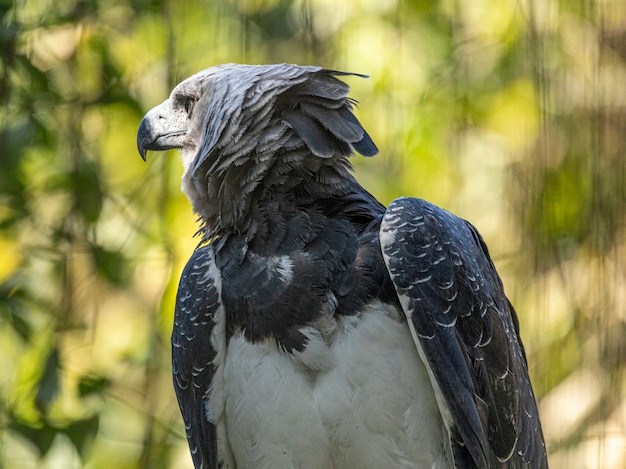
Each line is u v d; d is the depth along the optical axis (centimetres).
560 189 1352
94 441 1146
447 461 787
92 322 1220
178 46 1267
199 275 823
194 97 930
